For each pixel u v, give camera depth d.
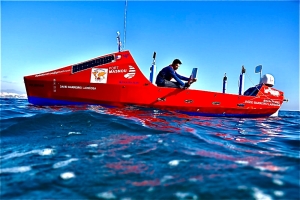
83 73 7.63
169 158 3.03
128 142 3.73
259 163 2.99
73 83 7.61
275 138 5.38
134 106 7.87
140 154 3.17
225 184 2.29
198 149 3.51
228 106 9.05
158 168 2.70
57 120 4.95
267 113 10.23
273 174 2.57
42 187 2.25
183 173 2.56
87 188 2.23
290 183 2.33
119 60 7.77
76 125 4.74
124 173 2.55
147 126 4.94
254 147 4.13
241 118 9.38
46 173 2.56
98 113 5.72
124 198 2.05
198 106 8.50
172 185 2.27
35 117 4.99
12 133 4.14
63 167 2.72
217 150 3.57
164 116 6.85
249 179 2.42
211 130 5.66
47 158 3.01
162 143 3.70
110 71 7.70
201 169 2.68
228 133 5.54
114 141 3.79
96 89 7.64
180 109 8.31
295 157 3.34
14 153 3.20
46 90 7.61
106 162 2.87
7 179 2.41
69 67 7.66
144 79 7.87
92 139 3.90
